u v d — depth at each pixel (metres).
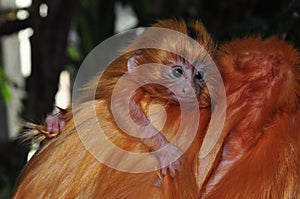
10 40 1.75
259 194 1.06
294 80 1.07
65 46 1.40
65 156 1.08
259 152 1.07
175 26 1.08
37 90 1.40
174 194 1.06
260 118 1.07
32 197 1.08
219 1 1.43
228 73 1.08
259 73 1.07
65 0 1.39
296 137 1.07
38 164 1.08
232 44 1.09
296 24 1.24
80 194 1.07
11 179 1.40
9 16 1.46
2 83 1.40
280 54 1.07
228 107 1.07
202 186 1.07
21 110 1.51
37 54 1.39
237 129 1.07
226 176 1.07
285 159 1.06
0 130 1.68
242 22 1.31
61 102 1.63
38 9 1.39
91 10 1.60
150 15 1.61
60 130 1.09
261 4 1.35
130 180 1.07
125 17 2.07
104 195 1.07
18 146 1.41
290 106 1.07
